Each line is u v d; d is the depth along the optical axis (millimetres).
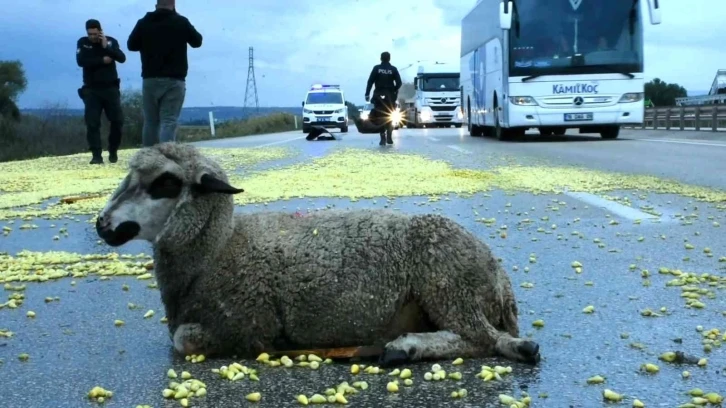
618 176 11852
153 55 12047
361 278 3680
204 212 3711
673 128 31922
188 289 3791
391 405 3178
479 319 3684
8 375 3666
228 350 3799
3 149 25500
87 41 15297
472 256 3684
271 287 3701
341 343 3750
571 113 21500
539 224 7668
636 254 6152
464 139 26125
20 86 37688
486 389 3326
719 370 3523
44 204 9969
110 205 3643
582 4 21312
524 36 21547
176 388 3371
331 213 3957
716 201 9062
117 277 5699
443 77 50438
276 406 3203
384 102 21406
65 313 4758
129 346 4082
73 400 3332
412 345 3582
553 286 5180
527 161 15148
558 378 3455
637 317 4418
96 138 15695
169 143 3857
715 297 4801
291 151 19781
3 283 5555
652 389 3307
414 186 10688
